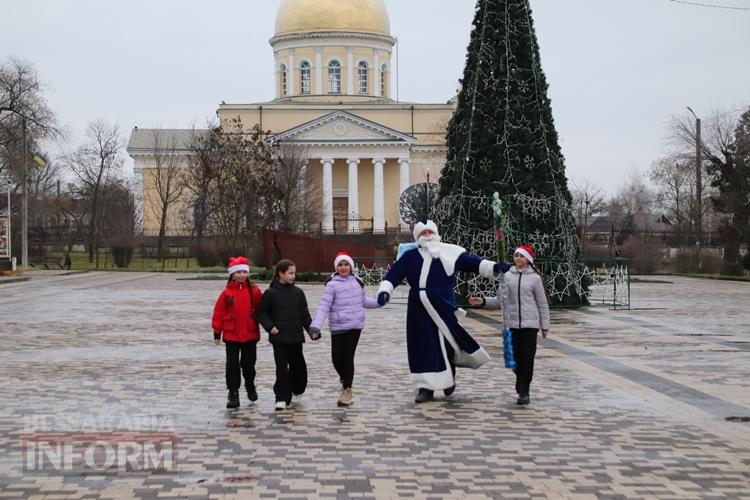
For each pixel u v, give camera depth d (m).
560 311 27.12
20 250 66.75
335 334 12.45
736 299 32.62
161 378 14.66
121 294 35.78
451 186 29.05
